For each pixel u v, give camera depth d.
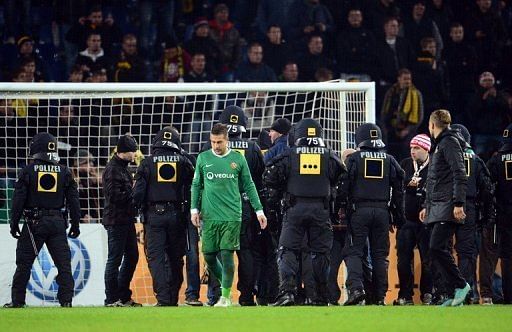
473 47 75.25
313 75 71.81
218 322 29.70
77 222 43.31
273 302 43.69
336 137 50.50
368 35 72.25
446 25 75.25
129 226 43.88
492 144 71.31
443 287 44.16
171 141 42.50
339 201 42.00
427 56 73.19
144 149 57.47
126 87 48.41
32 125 56.34
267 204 41.91
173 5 73.56
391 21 72.75
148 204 42.09
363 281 44.41
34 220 42.38
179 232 42.38
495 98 72.00
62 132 56.41
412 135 69.94
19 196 42.16
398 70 72.38
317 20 73.88
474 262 45.75
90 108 50.91
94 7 70.88
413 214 45.22
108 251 43.75
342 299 48.00
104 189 43.69
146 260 46.38
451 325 28.31
